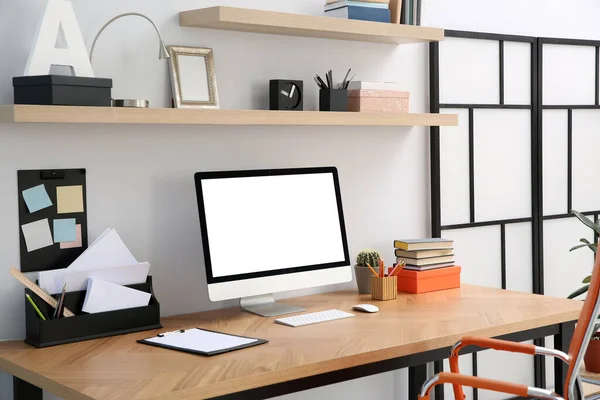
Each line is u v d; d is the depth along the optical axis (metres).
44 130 2.59
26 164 2.57
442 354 2.57
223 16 2.71
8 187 2.54
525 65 3.98
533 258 4.05
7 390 2.54
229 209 2.79
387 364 2.44
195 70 2.89
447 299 3.12
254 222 2.85
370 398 3.48
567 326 2.95
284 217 2.93
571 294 3.82
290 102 3.05
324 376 2.29
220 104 3.00
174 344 2.40
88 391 1.97
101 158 2.72
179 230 2.91
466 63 3.76
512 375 3.98
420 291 3.25
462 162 3.78
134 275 2.64
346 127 3.37
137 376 2.09
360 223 3.43
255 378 2.11
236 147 3.04
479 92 3.81
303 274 2.95
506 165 3.94
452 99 3.72
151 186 2.84
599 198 4.32
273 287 2.86
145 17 2.68
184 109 2.64
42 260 2.61
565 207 4.18
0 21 2.50
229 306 3.05
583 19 4.20
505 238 3.95
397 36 3.21
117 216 2.76
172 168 2.88
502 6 3.87
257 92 3.10
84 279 2.54
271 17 2.83
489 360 3.89
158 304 2.65
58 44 2.55
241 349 2.37
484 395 3.88
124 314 2.57
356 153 3.41
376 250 3.49
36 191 2.59
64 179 2.64
